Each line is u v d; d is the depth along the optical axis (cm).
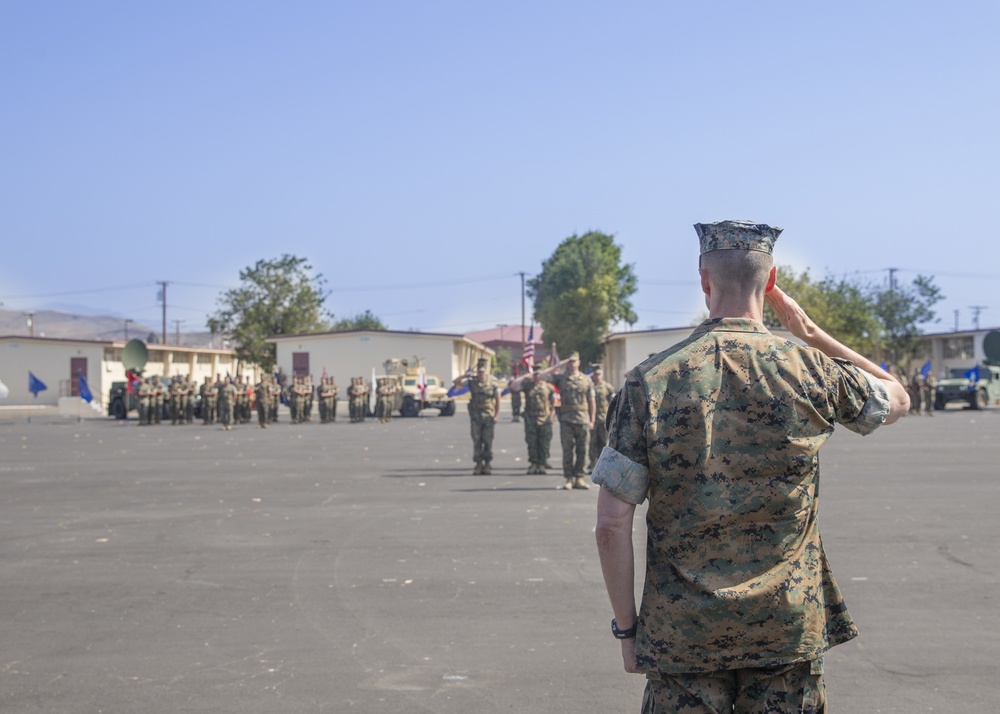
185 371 7388
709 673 282
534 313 8600
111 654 665
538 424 1897
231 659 651
